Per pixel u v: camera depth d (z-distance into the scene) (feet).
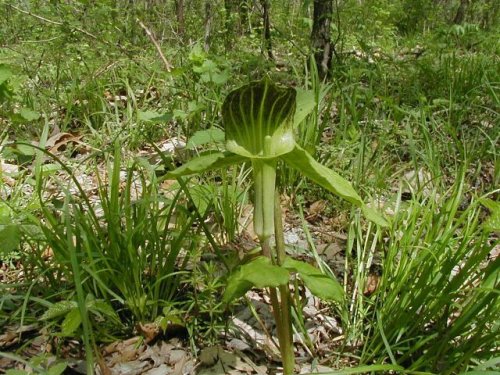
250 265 1.05
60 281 1.75
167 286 1.65
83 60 3.60
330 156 2.52
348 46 5.68
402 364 1.50
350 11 6.06
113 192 1.70
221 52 4.49
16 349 1.55
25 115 2.62
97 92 3.28
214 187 2.09
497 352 1.40
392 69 4.35
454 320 1.52
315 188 2.44
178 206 1.61
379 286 1.64
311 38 4.16
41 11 4.39
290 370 1.29
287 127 1.06
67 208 1.29
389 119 3.05
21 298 1.68
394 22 8.20
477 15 10.23
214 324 1.57
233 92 1.03
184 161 2.51
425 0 8.54
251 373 1.50
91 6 4.04
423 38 6.61
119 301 1.66
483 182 2.59
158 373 1.48
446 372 1.33
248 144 1.07
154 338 1.58
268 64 3.72
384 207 1.93
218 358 1.52
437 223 1.71
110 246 1.65
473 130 3.04
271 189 1.11
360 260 1.82
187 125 2.85
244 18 5.60
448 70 4.02
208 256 1.90
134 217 1.72
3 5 5.01
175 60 4.20
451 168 2.62
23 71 3.76
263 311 1.73
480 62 4.39
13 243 1.56
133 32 4.61
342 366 1.53
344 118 2.70
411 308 1.46
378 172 2.39
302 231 2.23
